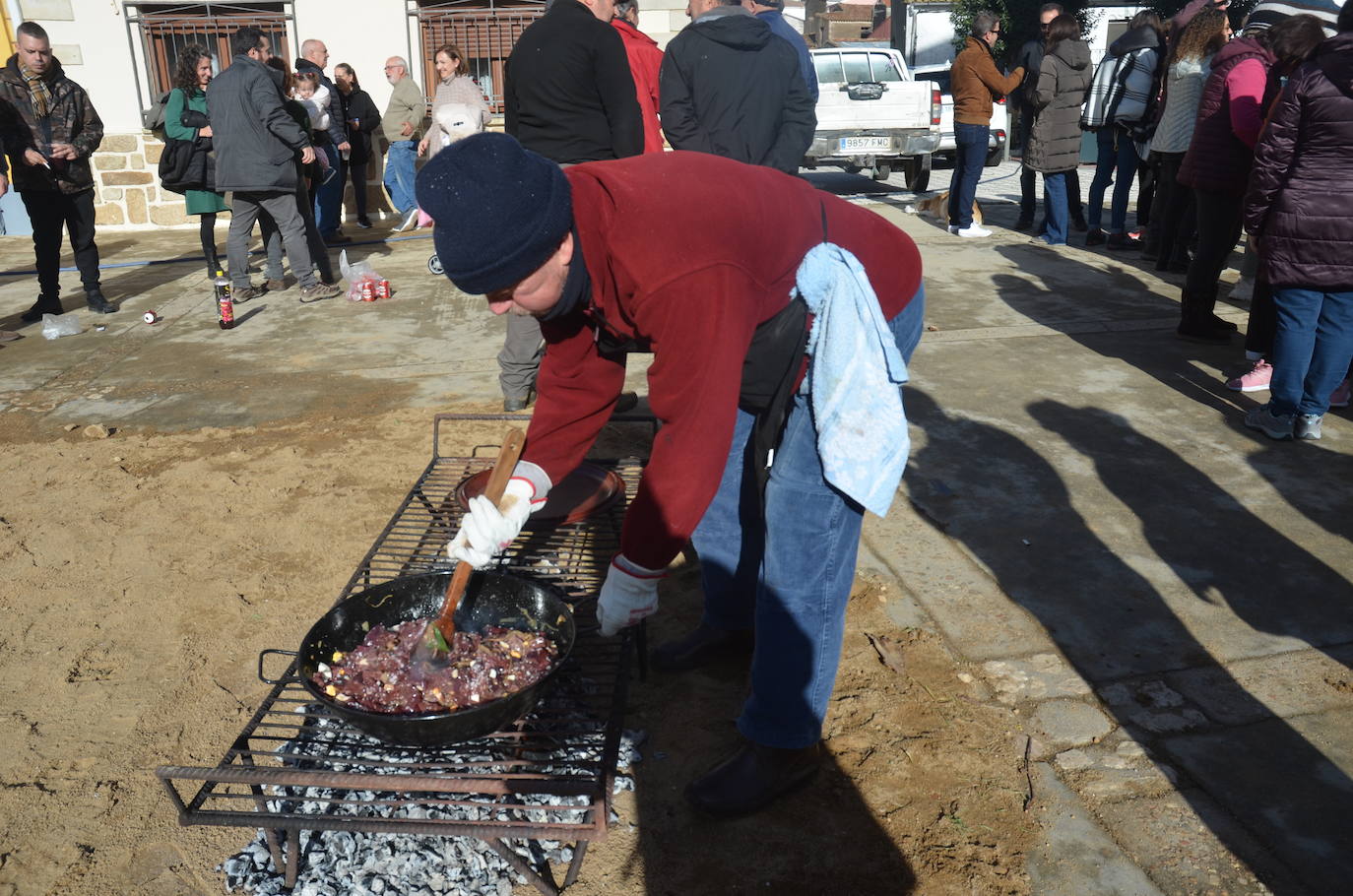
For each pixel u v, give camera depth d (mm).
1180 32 6875
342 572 3221
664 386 1731
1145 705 2539
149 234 10211
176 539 3455
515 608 2375
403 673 2084
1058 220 8094
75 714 2539
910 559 3254
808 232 1883
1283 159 3801
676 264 1633
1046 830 2146
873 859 2082
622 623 1957
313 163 7480
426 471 3359
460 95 8484
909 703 2562
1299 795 2229
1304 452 4031
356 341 5891
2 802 2236
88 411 4777
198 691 2631
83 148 6266
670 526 1797
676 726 2506
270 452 4219
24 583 3166
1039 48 8430
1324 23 5422
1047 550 3297
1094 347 5430
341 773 1889
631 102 4035
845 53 11938
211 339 5996
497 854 2012
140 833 2160
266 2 9984
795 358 1929
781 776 2215
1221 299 6297
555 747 2107
